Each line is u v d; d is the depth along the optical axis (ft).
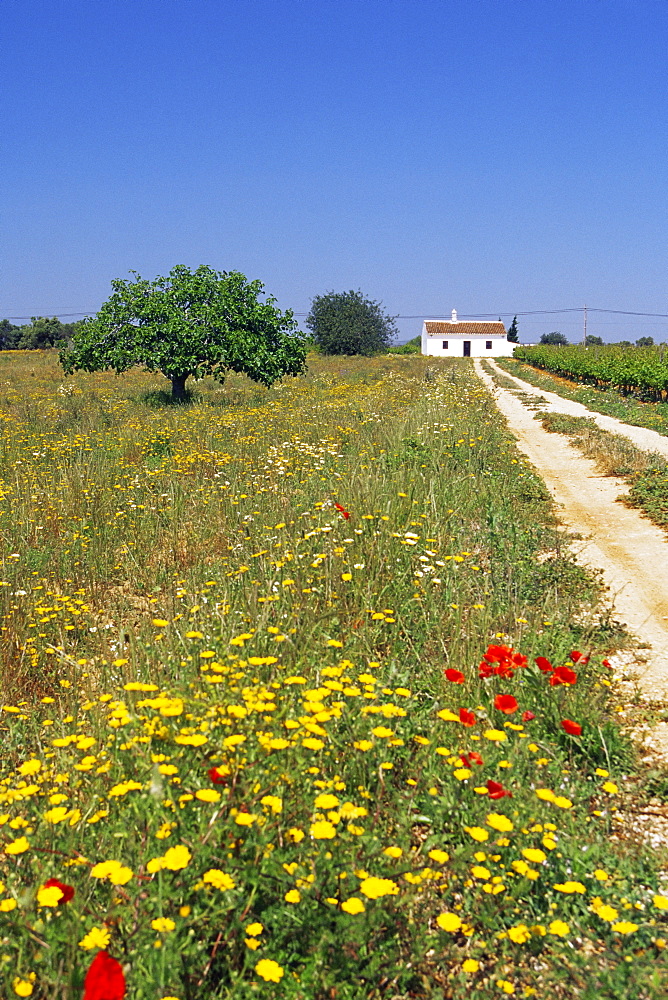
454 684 15.42
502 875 10.10
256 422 57.82
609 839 11.71
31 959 8.26
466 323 339.57
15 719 15.92
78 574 25.82
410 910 9.62
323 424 54.54
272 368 81.20
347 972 8.78
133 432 53.93
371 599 20.18
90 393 88.94
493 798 10.50
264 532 26.78
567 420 67.46
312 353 266.98
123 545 27.89
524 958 9.40
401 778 12.36
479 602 20.45
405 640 18.40
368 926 8.77
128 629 20.13
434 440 44.14
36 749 14.47
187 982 8.36
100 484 37.81
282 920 9.05
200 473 40.19
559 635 18.56
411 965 9.02
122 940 8.45
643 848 11.46
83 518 31.76
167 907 8.64
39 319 262.06
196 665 15.28
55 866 9.65
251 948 8.49
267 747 10.36
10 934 8.45
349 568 21.48
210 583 21.07
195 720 11.50
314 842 9.55
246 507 30.73
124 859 9.50
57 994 7.96
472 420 57.98
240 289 81.46
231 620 17.35
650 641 19.51
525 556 25.73
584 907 10.03
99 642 19.58
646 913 10.05
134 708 12.30
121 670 16.57
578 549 28.02
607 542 29.25
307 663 15.87
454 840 11.05
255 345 79.82
